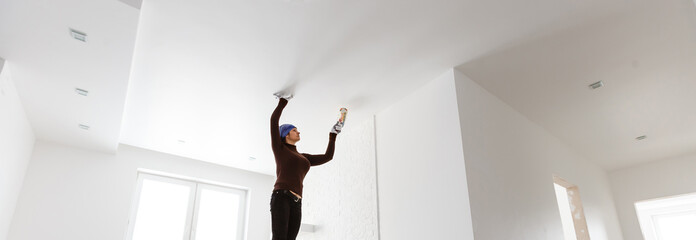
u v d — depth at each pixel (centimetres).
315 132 469
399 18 286
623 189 586
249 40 306
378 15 283
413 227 337
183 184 562
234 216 591
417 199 342
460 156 311
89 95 352
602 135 481
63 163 468
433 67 345
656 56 327
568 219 484
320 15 282
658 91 382
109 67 308
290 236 254
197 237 548
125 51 289
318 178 519
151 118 436
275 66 340
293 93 382
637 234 548
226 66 339
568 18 286
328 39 307
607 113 426
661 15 280
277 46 314
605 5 273
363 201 411
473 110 344
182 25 289
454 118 328
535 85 371
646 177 569
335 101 400
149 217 521
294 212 259
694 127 461
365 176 419
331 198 473
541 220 365
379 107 416
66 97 355
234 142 503
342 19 286
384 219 375
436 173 329
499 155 349
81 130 432
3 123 321
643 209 737
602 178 582
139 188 526
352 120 445
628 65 340
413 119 375
